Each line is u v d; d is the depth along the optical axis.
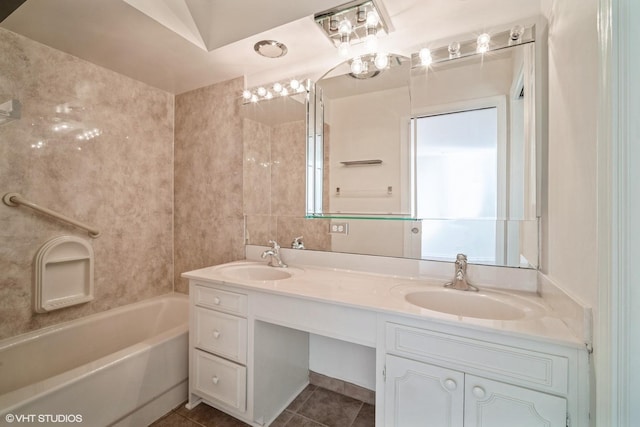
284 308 1.31
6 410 1.04
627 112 0.60
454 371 0.95
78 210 1.81
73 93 1.77
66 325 1.73
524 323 0.91
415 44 1.50
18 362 1.53
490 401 0.90
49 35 1.54
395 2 1.35
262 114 1.96
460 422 0.94
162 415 1.56
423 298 1.30
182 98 2.34
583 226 0.80
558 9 1.02
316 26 1.48
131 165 2.10
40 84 1.62
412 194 1.51
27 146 1.58
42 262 1.61
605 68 0.63
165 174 2.34
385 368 1.07
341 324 1.17
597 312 0.70
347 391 1.74
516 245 1.29
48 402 1.15
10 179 1.53
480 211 1.35
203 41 1.68
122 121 2.03
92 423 1.28
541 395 0.83
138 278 2.16
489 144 1.32
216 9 1.61
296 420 1.53
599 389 0.67
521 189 1.25
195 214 2.29
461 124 1.38
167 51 1.71
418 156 1.49
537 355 0.84
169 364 1.62
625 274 0.61
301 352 1.78
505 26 1.29
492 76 1.31
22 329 1.58
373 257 1.63
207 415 1.57
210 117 2.19
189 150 2.31
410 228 1.53
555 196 1.05
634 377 0.60
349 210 1.68
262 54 1.74
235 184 2.09
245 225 2.07
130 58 1.79
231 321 1.46
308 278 1.52
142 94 2.15
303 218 1.85
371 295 1.21
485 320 0.93
